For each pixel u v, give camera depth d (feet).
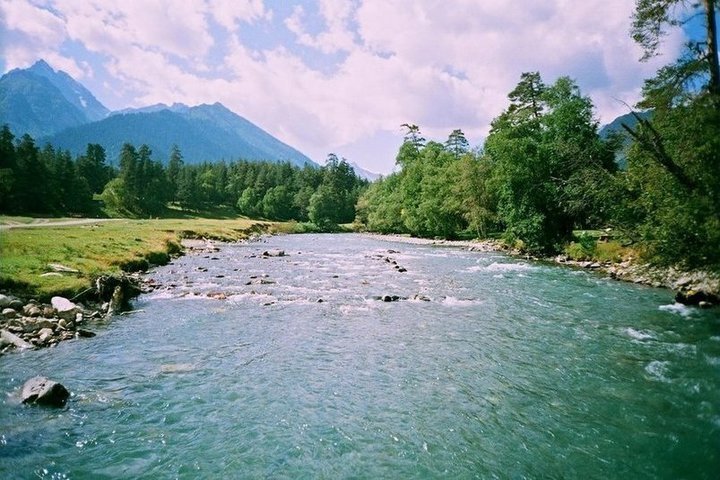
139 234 149.38
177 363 43.47
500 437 30.66
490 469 26.94
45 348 45.85
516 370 43.16
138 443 28.84
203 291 79.51
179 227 226.99
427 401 36.17
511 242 174.60
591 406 35.45
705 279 77.10
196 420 32.14
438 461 27.71
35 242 93.09
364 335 54.60
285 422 32.19
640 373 42.39
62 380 38.09
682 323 60.85
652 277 94.12
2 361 41.57
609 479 26.11
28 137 317.22
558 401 36.37
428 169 272.10
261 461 27.22
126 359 44.04
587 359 46.26
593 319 63.10
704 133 57.16
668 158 60.80
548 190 146.92
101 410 33.09
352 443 29.53
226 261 126.11
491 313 66.64
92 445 28.37
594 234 150.30
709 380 40.55
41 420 31.07
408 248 191.72
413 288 87.35
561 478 26.17
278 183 563.89
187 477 25.46
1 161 295.69
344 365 44.11
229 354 46.55
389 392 37.83
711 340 52.90
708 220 56.75
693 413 34.27
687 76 61.41
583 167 119.24
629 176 73.31
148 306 66.95
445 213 248.52
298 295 78.33
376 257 145.48
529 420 33.14
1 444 27.76
